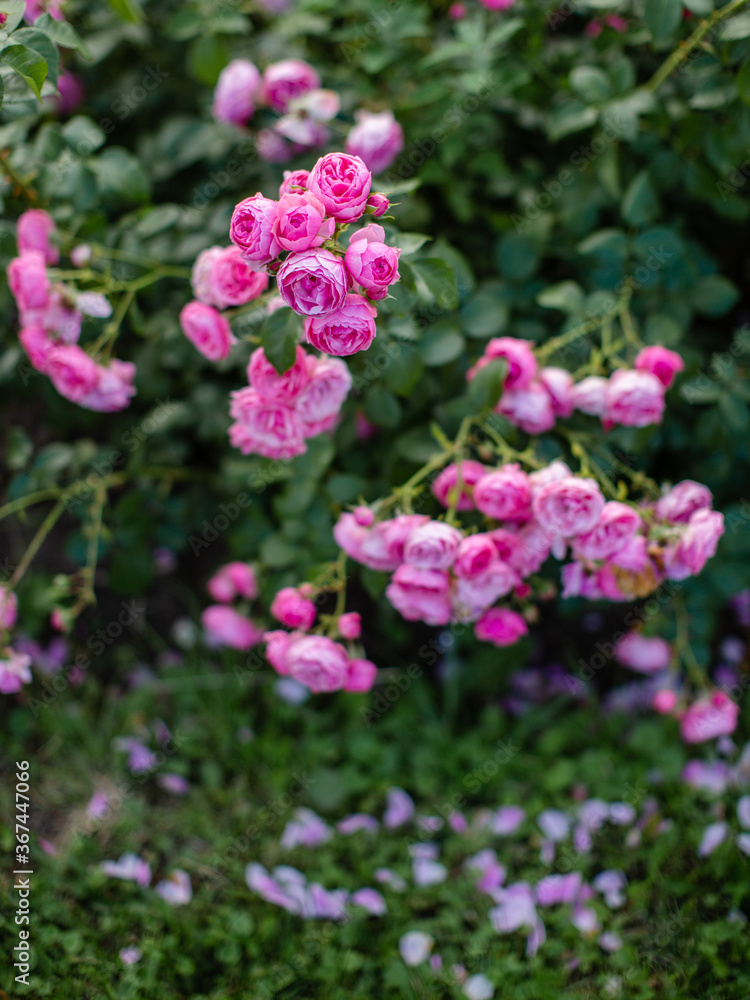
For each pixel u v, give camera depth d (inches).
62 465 65.9
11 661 61.4
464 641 67.6
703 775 65.0
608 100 61.8
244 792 66.1
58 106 70.4
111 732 68.8
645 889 60.6
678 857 61.6
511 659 66.9
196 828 64.6
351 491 62.4
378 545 56.9
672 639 66.0
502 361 57.6
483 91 64.1
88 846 62.9
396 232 56.4
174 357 65.9
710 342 67.6
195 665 73.5
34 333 59.7
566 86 64.9
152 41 72.9
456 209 66.9
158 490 70.2
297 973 58.4
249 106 65.8
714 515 57.1
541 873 61.4
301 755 67.5
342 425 63.7
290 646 58.4
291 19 67.4
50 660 74.0
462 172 67.7
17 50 55.1
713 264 64.2
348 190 51.2
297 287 50.9
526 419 58.4
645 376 58.1
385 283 51.6
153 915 60.2
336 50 72.6
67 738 68.3
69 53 65.7
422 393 61.5
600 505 55.4
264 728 69.1
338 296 50.9
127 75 74.3
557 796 64.8
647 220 62.4
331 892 61.2
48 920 60.1
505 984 58.2
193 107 76.3
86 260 62.2
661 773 64.7
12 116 61.8
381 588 59.6
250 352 64.5
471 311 61.1
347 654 59.1
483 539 55.7
